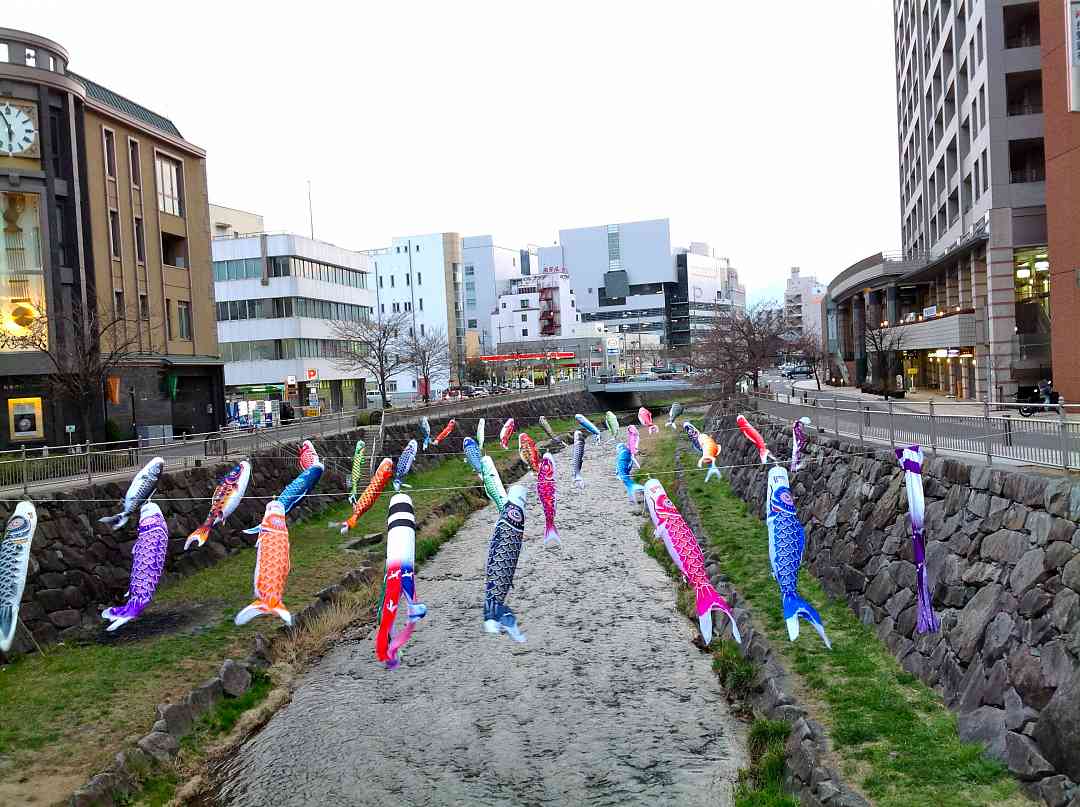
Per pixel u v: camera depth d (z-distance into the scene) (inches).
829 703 482.9
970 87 1530.5
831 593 685.9
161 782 474.3
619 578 901.2
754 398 1369.3
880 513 633.6
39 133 1208.2
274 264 2420.0
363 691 622.5
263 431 1259.2
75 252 1241.4
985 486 497.7
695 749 507.8
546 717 568.1
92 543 751.1
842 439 800.9
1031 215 1354.6
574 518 1236.5
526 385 3390.7
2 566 542.9
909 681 497.0
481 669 658.8
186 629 688.4
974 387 1557.6
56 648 644.7
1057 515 418.3
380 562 937.5
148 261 1492.4
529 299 4776.1
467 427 1952.5
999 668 418.3
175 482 906.7
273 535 521.0
